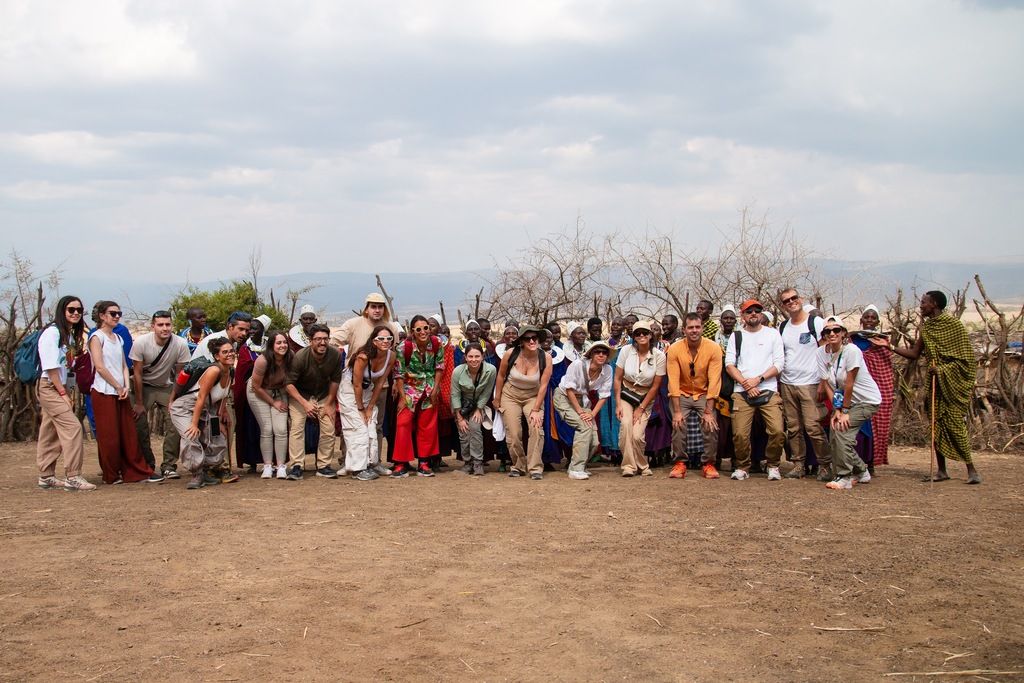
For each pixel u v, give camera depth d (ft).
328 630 17.31
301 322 38.01
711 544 23.38
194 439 31.42
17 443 47.98
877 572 20.84
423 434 35.01
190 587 19.85
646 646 16.53
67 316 32.09
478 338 42.14
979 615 18.02
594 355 34.60
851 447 31.14
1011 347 45.21
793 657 15.97
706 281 59.26
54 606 18.57
